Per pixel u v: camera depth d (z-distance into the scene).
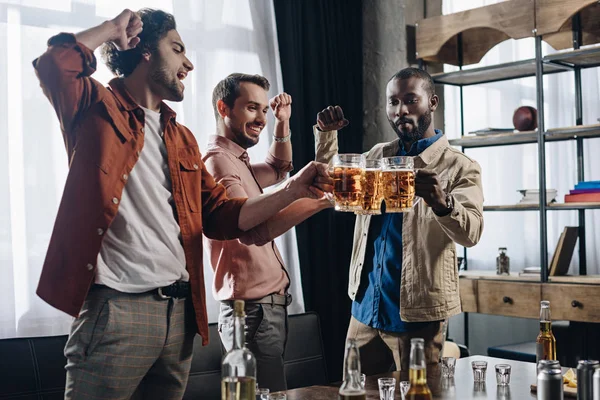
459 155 2.60
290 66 3.93
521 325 4.91
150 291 1.83
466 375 2.18
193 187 1.99
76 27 3.16
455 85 4.45
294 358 3.47
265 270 2.49
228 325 2.48
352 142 4.32
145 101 1.95
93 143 1.79
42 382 2.70
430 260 2.50
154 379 1.92
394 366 2.83
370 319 2.57
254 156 3.79
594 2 3.57
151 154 1.91
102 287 1.76
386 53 4.31
